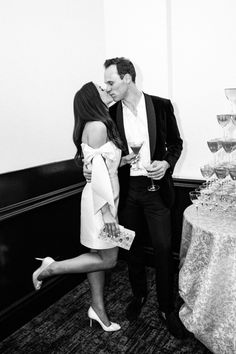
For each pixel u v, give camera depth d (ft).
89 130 6.64
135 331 7.77
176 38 9.39
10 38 7.70
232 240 5.88
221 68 8.91
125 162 7.37
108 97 7.16
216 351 6.29
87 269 7.27
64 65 9.25
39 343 7.54
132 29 9.90
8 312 7.84
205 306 6.21
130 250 8.02
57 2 8.87
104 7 10.34
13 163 8.00
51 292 9.01
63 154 9.53
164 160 7.61
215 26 8.77
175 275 10.32
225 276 6.01
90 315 7.84
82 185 9.96
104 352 7.16
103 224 7.05
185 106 9.67
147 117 7.46
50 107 8.95
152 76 9.82
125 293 9.40
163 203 7.59
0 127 7.63
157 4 9.29
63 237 9.46
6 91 7.70
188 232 7.25
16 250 8.02
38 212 8.52
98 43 10.39
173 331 7.50
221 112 9.16
